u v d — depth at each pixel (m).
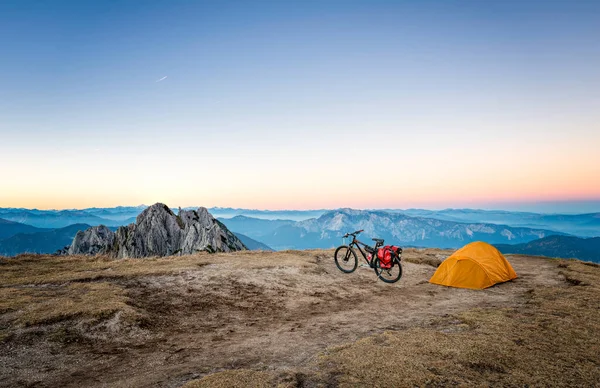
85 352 7.63
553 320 9.32
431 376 5.86
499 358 6.71
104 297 10.73
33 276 13.59
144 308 10.63
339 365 6.44
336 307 12.14
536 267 20.67
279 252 22.38
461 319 9.70
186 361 7.23
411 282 16.50
